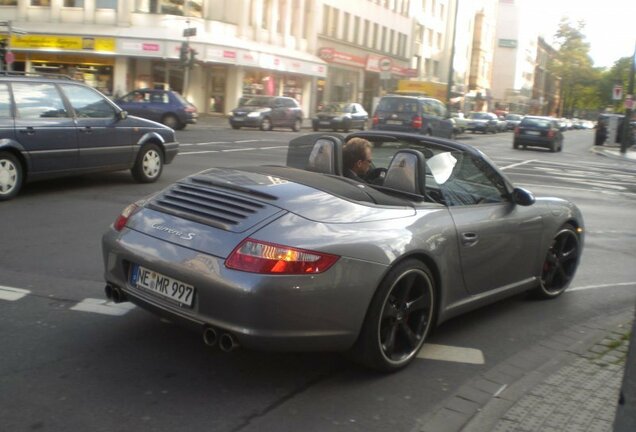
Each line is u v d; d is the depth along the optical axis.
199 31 37.56
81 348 4.34
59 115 9.80
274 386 3.97
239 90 40.44
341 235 3.83
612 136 41.59
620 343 4.91
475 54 96.38
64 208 8.98
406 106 26.59
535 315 5.62
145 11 37.09
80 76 37.78
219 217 3.93
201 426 3.46
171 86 38.72
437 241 4.35
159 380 3.95
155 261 3.90
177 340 4.53
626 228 10.48
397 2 64.00
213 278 3.66
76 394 3.72
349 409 3.76
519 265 5.39
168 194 4.33
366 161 5.25
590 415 3.71
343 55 52.72
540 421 3.63
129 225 4.21
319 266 3.66
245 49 38.94
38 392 3.72
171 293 3.86
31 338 4.46
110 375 3.98
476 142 36.53
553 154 30.20
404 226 4.20
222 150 19.16
